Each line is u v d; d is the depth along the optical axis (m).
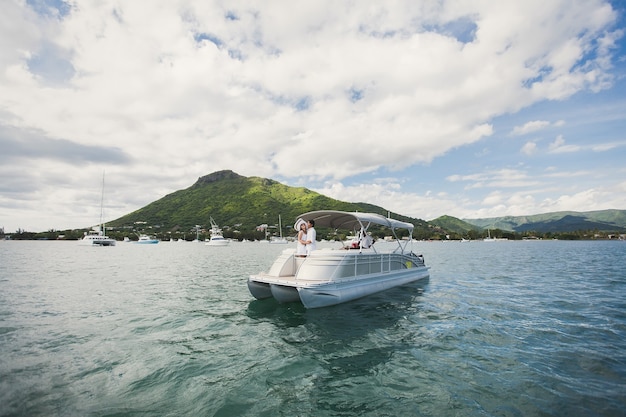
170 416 4.66
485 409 4.88
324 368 6.41
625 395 5.30
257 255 51.03
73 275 22.20
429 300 13.05
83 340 8.11
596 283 17.61
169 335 8.58
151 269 26.89
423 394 5.34
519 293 14.62
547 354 7.13
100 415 4.67
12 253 55.12
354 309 11.52
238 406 4.95
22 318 10.27
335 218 15.07
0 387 5.52
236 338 8.33
